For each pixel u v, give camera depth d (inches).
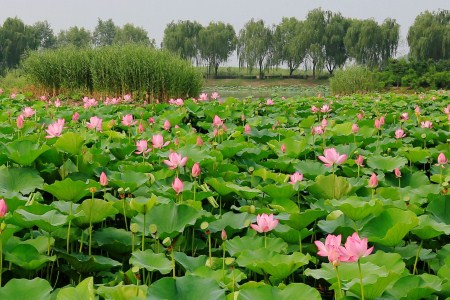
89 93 656.4
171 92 624.4
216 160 208.7
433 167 225.1
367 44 2113.7
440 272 111.7
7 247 122.4
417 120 360.5
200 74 682.8
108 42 3801.7
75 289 96.6
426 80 1341.0
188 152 197.6
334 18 2357.3
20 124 228.7
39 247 128.1
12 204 142.3
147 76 614.5
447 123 342.0
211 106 405.4
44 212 133.7
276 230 136.6
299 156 245.8
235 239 131.7
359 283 96.8
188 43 2541.8
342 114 428.5
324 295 129.3
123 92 621.9
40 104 432.1
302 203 177.0
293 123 376.5
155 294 94.0
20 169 172.7
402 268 111.4
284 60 2566.4
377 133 314.7
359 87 1120.2
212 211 169.8
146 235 136.6
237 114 382.0
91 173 188.4
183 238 140.3
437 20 2033.7
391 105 517.3
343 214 143.3
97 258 126.4
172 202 141.8
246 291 96.9
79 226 136.7
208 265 120.3
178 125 324.2
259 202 171.6
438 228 127.1
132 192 165.3
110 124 291.3
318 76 2564.0
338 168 219.1
